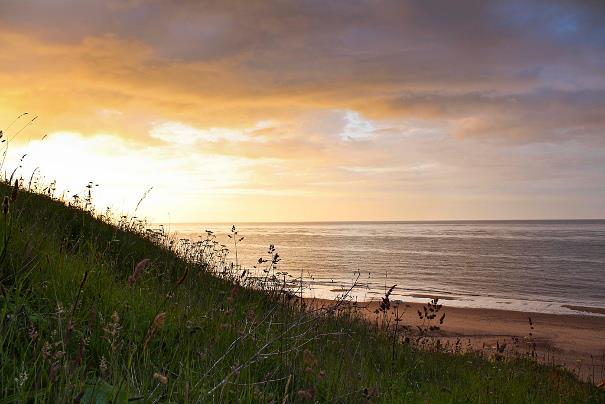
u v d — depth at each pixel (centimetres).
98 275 508
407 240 16700
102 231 941
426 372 874
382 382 606
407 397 575
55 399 263
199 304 606
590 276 6000
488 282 5297
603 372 1531
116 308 454
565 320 2870
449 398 660
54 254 512
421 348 1140
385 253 9900
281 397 414
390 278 5409
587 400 894
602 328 2608
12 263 433
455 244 13988
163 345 440
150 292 579
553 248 12019
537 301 3891
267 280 924
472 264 7619
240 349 463
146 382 322
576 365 1677
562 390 947
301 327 650
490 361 1275
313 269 5622
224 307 634
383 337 1065
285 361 473
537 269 6888
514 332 2375
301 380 454
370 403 470
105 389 290
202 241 1137
